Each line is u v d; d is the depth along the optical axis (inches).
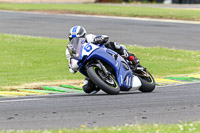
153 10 5541.3
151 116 872.9
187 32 3617.1
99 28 3868.1
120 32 3597.4
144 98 1102.4
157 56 2389.3
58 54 2396.7
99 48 1084.5
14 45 2672.2
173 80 1568.7
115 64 1104.2
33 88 1402.6
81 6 6358.3
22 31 3663.9
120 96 1130.7
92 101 1053.8
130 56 1231.5
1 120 836.6
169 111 928.3
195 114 900.6
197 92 1224.2
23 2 7765.8
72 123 802.8
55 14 5285.4
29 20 4574.3
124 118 850.1
